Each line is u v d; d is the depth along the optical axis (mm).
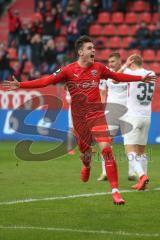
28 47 63656
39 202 24062
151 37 62656
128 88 27891
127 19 67625
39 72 60750
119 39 66000
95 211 22422
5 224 20266
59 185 28406
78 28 62438
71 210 22562
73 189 27234
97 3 67688
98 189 27250
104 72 22734
